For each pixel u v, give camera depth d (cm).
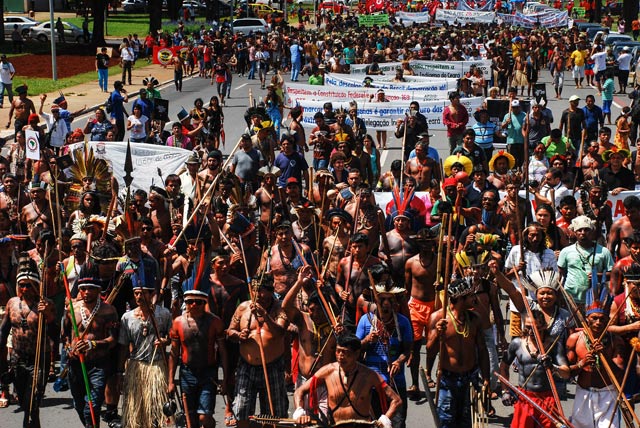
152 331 1288
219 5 11869
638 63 5553
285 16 11950
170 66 6644
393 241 1614
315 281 1469
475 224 1755
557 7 12481
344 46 6531
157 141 2980
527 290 1430
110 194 1914
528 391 1251
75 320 1285
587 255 1557
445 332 1262
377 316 1275
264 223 1967
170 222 1870
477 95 4497
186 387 1287
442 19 10625
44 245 1567
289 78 6272
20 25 8338
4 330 1363
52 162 2256
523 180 2195
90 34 8669
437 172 2200
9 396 1466
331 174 2128
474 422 1253
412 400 1490
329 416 1119
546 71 6769
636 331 1243
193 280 1427
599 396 1240
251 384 1290
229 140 3762
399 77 4269
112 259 1434
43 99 3294
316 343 1331
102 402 1314
